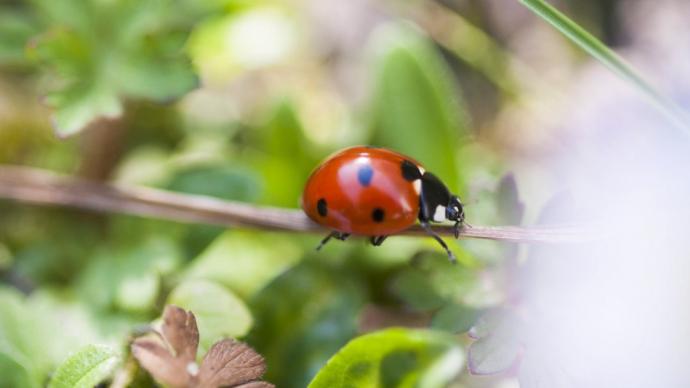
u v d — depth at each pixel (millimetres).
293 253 114
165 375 98
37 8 112
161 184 115
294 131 118
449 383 104
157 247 110
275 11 125
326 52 129
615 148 119
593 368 100
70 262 113
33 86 121
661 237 102
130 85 110
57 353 104
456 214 104
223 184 114
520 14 129
